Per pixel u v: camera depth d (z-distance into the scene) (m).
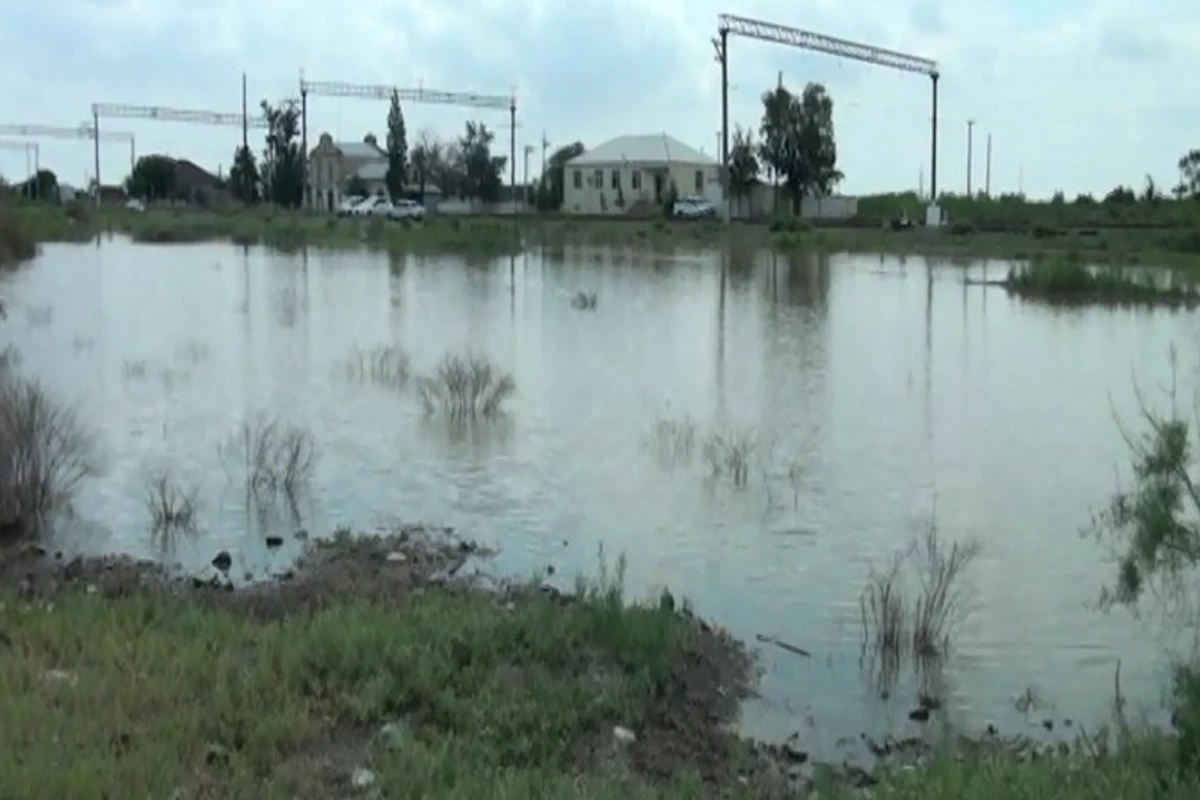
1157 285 40.03
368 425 17.53
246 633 8.47
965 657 9.49
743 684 8.80
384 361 22.92
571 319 31.52
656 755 7.42
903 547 12.25
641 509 13.50
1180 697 8.24
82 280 41.56
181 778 6.23
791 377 22.80
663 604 9.84
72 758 6.22
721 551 12.05
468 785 6.33
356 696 7.43
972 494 14.37
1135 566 11.48
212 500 13.35
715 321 31.55
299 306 33.84
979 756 7.51
